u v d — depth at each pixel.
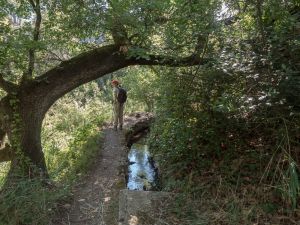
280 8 5.59
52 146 9.77
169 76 7.23
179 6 5.72
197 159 6.45
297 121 5.49
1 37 5.58
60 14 6.23
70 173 7.01
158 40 6.43
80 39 6.67
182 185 5.71
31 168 5.98
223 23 6.02
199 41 6.29
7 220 4.80
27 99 6.21
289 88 5.09
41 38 6.27
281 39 5.26
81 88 16.50
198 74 6.59
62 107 13.70
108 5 5.84
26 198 4.96
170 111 7.36
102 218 5.21
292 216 4.62
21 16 6.07
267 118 5.68
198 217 4.76
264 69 5.47
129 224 4.70
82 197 5.98
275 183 5.13
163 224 4.65
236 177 5.64
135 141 11.02
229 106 5.34
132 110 16.47
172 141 7.21
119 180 6.69
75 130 11.66
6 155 6.61
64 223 5.07
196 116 6.67
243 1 6.10
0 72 6.12
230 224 4.55
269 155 5.70
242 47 5.87
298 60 5.32
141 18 5.86
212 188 5.55
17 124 6.14
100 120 12.92
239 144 6.32
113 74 18.95
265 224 4.53
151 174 7.54
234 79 5.91
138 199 5.36
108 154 8.67
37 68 6.81
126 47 6.15
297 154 5.39
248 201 5.03
